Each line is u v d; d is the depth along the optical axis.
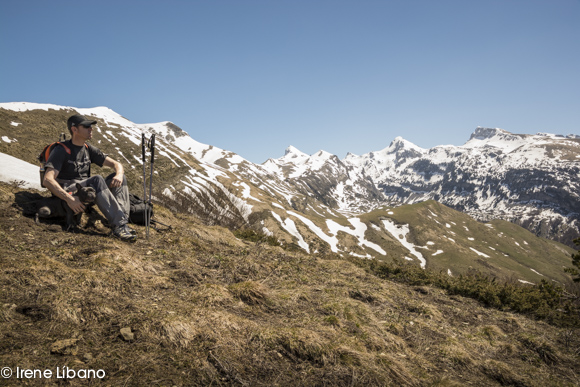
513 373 4.91
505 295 9.53
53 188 5.99
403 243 165.88
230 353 3.86
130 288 4.86
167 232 8.12
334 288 7.09
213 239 9.12
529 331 7.26
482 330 6.75
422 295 8.87
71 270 4.80
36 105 156.00
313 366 4.01
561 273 162.38
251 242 10.77
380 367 4.16
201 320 4.30
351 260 12.25
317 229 152.12
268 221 137.62
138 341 3.77
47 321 3.79
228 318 4.46
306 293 6.34
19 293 4.09
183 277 5.75
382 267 11.56
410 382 4.10
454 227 194.75
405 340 5.42
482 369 4.95
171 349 3.76
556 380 5.11
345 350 4.25
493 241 192.00
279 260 8.54
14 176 7.96
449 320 7.11
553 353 6.02
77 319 3.92
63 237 6.11
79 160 6.44
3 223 6.00
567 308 9.77
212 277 6.16
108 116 194.88
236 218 136.62
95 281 4.65
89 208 7.28
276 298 5.73
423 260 151.50
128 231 6.79
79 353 3.43
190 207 130.00
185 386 3.28
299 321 5.09
